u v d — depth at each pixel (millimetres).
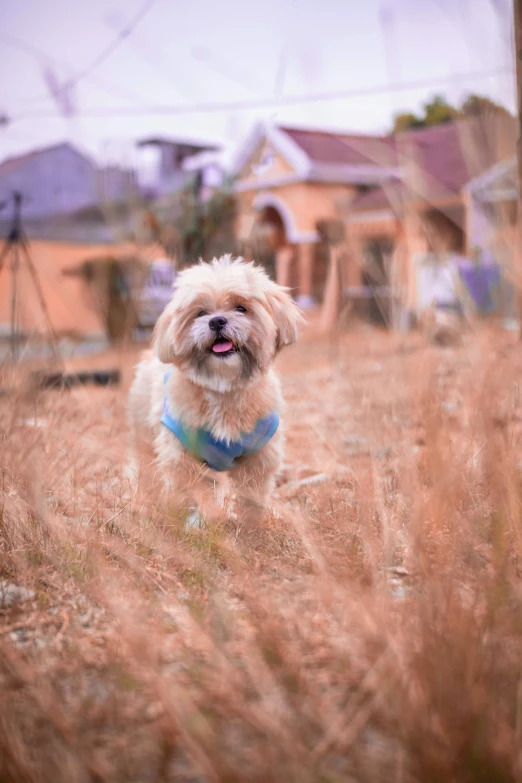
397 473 1187
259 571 1031
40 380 1539
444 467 1099
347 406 1634
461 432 1236
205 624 894
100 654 864
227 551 1056
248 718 733
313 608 921
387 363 1548
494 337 1324
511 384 1209
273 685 777
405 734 697
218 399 1240
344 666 810
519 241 1243
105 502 1221
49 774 694
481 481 1110
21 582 1013
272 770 671
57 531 1093
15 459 1242
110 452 1500
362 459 1247
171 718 749
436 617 812
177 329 1273
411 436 1229
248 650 828
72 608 956
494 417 1169
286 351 2918
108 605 933
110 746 737
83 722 762
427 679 739
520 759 675
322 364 2611
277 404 1301
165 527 1129
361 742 734
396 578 983
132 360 2254
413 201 1332
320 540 1065
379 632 813
